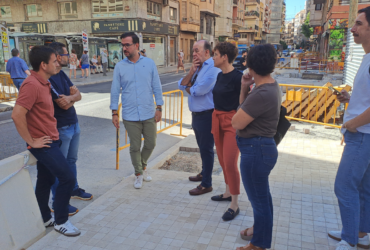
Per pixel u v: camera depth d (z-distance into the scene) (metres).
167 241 2.82
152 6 29.17
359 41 2.39
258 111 2.25
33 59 2.69
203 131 3.57
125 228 3.04
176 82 18.36
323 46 35.34
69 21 28.17
